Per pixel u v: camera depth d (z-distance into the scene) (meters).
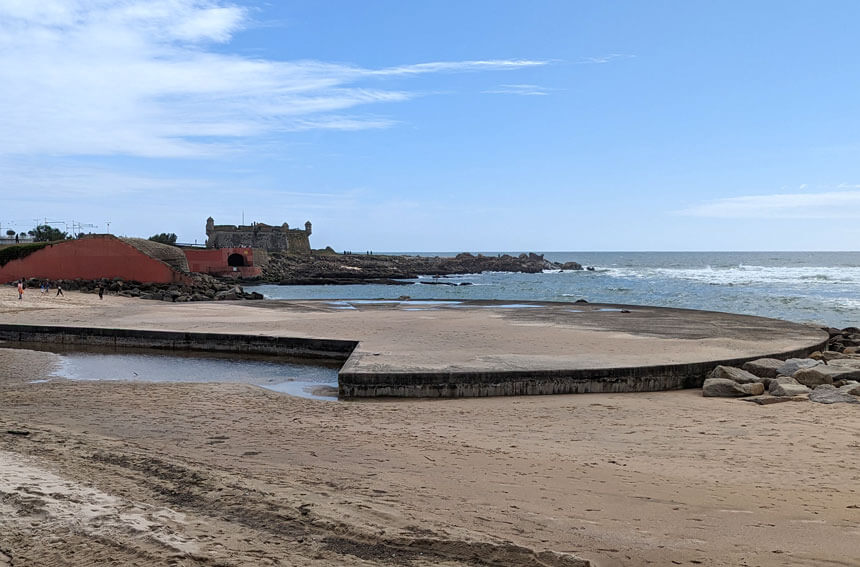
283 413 11.23
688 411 11.20
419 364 14.38
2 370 17.03
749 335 19.84
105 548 4.88
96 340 22.31
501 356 15.50
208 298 46.78
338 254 134.12
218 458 7.86
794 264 156.50
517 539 5.15
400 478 6.93
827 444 8.55
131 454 7.70
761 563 4.72
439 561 4.73
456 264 128.12
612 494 6.42
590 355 15.62
